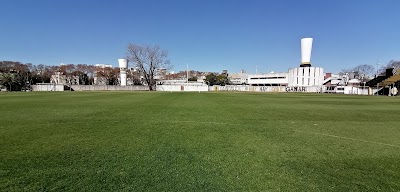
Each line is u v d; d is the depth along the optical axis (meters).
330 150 7.10
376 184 4.73
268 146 7.43
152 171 5.21
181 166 5.54
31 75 86.88
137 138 8.18
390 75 63.69
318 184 4.71
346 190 4.46
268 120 12.61
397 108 20.19
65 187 4.38
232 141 7.98
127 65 91.69
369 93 63.62
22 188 4.33
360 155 6.64
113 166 5.47
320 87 77.38
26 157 6.06
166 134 8.84
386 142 8.15
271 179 4.91
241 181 4.79
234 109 17.84
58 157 6.08
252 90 85.81
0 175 4.90
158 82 92.50
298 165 5.78
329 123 11.95
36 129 9.59
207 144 7.53
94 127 10.09
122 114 14.14
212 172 5.21
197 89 84.00
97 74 106.44
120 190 4.28
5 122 11.17
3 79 72.25
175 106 19.50
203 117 13.26
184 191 4.29
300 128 10.52
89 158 6.02
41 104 20.36
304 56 94.00
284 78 116.94
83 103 21.61
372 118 13.88
